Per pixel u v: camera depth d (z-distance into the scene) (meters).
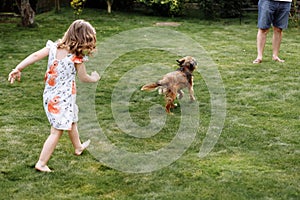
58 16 11.51
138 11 12.55
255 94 5.36
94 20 10.95
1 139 4.04
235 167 3.50
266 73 6.32
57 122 3.37
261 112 4.75
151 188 3.18
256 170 3.45
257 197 3.04
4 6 12.52
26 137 4.10
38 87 5.68
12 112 4.76
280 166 3.53
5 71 6.45
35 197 3.05
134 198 3.04
